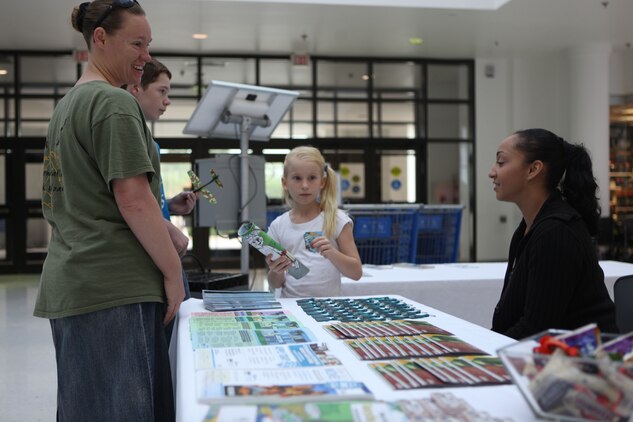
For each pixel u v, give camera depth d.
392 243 5.48
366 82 10.39
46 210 1.74
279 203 10.01
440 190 10.56
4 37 8.92
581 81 9.87
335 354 1.26
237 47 9.68
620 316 1.91
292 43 9.47
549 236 1.65
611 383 0.85
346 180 10.30
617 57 10.64
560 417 0.87
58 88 9.79
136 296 1.59
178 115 9.94
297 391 0.99
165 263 1.62
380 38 9.26
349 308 1.86
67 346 1.59
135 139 1.59
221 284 2.86
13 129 9.70
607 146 9.87
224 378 1.07
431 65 10.55
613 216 10.41
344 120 10.34
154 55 9.91
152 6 7.68
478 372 1.10
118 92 1.62
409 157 10.50
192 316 1.73
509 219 10.73
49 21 8.19
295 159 2.40
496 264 3.71
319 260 2.40
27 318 5.64
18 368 3.88
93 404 1.58
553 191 1.83
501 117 10.75
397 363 1.17
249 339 1.39
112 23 1.70
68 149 1.62
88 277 1.57
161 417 1.66
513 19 8.38
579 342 0.94
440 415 0.88
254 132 3.62
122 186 1.57
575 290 1.68
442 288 2.84
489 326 2.90
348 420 0.86
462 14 8.12
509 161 1.83
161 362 1.67
